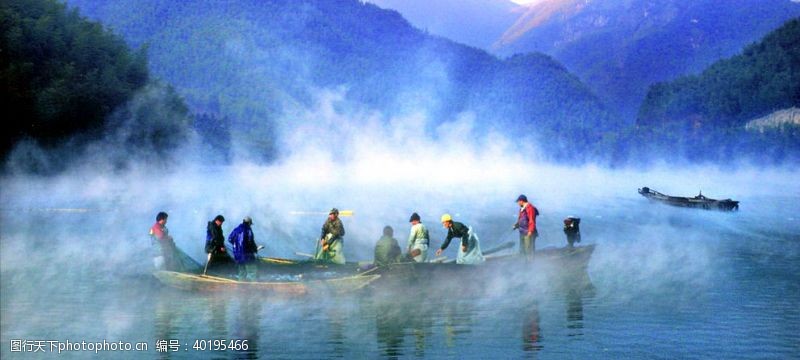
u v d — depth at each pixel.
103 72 122.75
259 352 21.16
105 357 20.84
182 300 27.67
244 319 24.84
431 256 38.47
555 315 25.19
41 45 113.56
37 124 110.50
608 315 25.23
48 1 120.19
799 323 23.83
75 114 114.25
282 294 27.80
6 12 109.94
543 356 20.55
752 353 20.78
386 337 22.47
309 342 22.09
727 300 27.66
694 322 24.09
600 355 20.64
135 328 23.77
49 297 28.19
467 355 20.73
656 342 21.83
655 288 29.89
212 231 30.89
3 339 22.83
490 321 24.39
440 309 26.23
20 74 107.56
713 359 20.20
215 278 28.36
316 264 32.25
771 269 34.97
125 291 29.17
